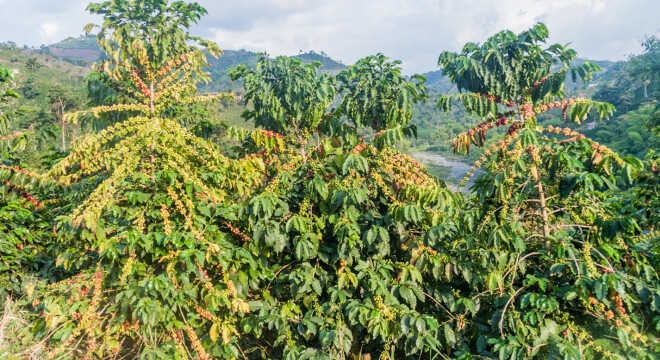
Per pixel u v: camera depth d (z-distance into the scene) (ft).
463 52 15.31
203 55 14.82
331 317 10.20
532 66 14.29
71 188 13.53
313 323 9.94
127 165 9.68
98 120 16.42
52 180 11.10
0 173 11.46
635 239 9.55
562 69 13.34
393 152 12.00
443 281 10.89
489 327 9.66
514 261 9.41
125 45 15.67
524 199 9.59
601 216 9.21
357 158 10.74
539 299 8.25
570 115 10.97
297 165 12.83
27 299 12.50
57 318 9.62
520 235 9.95
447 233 9.71
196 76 16.52
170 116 16.62
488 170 10.45
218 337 10.46
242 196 12.23
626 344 7.32
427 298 10.95
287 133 17.85
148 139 9.92
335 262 11.14
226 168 11.10
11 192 12.98
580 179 8.29
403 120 16.52
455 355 9.42
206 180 11.09
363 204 11.66
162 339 10.14
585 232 9.57
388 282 10.35
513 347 8.05
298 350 9.86
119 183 9.63
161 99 12.44
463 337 9.98
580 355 7.32
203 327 10.62
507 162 9.14
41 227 13.48
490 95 14.16
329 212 11.57
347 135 16.88
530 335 8.37
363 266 10.36
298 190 11.87
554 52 14.19
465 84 15.57
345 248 10.37
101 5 15.93
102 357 10.12
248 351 10.90
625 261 9.18
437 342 9.12
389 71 17.04
